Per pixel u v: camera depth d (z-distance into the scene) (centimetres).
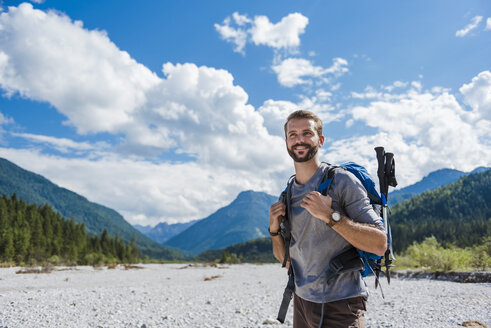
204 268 4209
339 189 198
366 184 213
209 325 673
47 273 2555
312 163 214
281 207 223
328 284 198
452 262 1631
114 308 868
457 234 9712
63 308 842
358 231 178
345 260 196
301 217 213
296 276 218
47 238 7831
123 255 9788
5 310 794
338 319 197
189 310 862
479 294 991
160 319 735
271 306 926
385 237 182
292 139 211
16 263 4659
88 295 1102
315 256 205
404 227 11531
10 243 5981
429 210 18775
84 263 6066
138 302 983
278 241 238
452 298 923
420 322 641
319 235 204
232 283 1770
